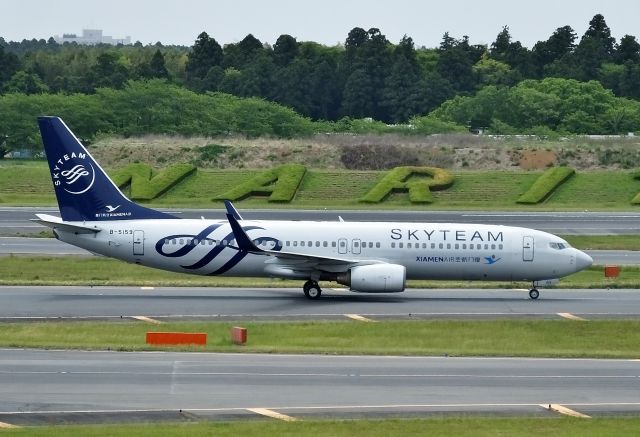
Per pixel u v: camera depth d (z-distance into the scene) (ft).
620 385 501.97
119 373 499.92
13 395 453.17
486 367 538.88
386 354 568.00
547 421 428.15
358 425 414.41
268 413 433.07
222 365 524.93
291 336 622.95
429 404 453.99
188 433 397.80
